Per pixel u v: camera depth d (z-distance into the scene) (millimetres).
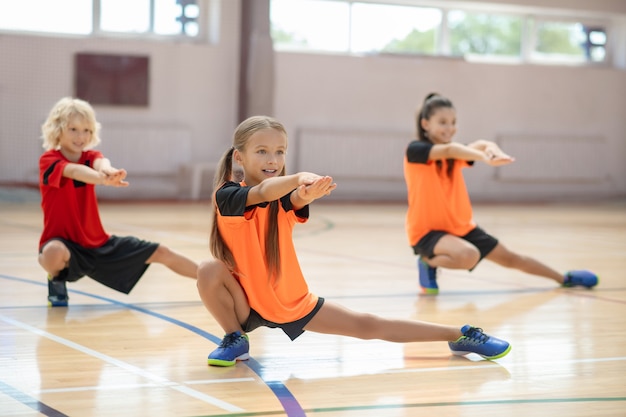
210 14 13086
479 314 4391
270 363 3279
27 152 12156
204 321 4062
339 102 13594
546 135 14656
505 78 14344
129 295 4762
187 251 6777
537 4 14234
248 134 3137
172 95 12836
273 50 12734
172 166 12781
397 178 13898
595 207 13164
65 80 12289
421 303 4695
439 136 5090
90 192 4426
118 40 12508
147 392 2820
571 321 4223
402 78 13844
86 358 3289
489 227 9648
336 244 7578
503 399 2803
